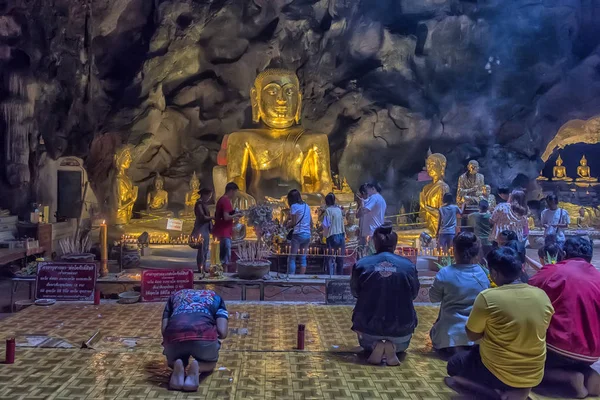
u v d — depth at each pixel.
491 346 3.99
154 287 7.02
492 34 16.64
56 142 12.08
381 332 4.98
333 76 16.47
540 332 3.89
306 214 8.65
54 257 9.59
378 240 5.22
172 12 13.87
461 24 16.36
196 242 8.30
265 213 9.34
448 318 5.16
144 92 13.94
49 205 11.83
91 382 4.45
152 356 5.09
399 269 5.02
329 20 15.77
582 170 21.34
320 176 12.77
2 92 11.29
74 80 12.32
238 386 4.44
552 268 4.52
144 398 4.18
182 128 15.07
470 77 16.86
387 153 16.95
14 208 11.14
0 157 11.21
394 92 16.62
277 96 13.07
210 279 7.41
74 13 12.12
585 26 17.94
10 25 11.22
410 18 16.64
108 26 13.37
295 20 15.22
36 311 6.59
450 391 4.38
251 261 7.81
